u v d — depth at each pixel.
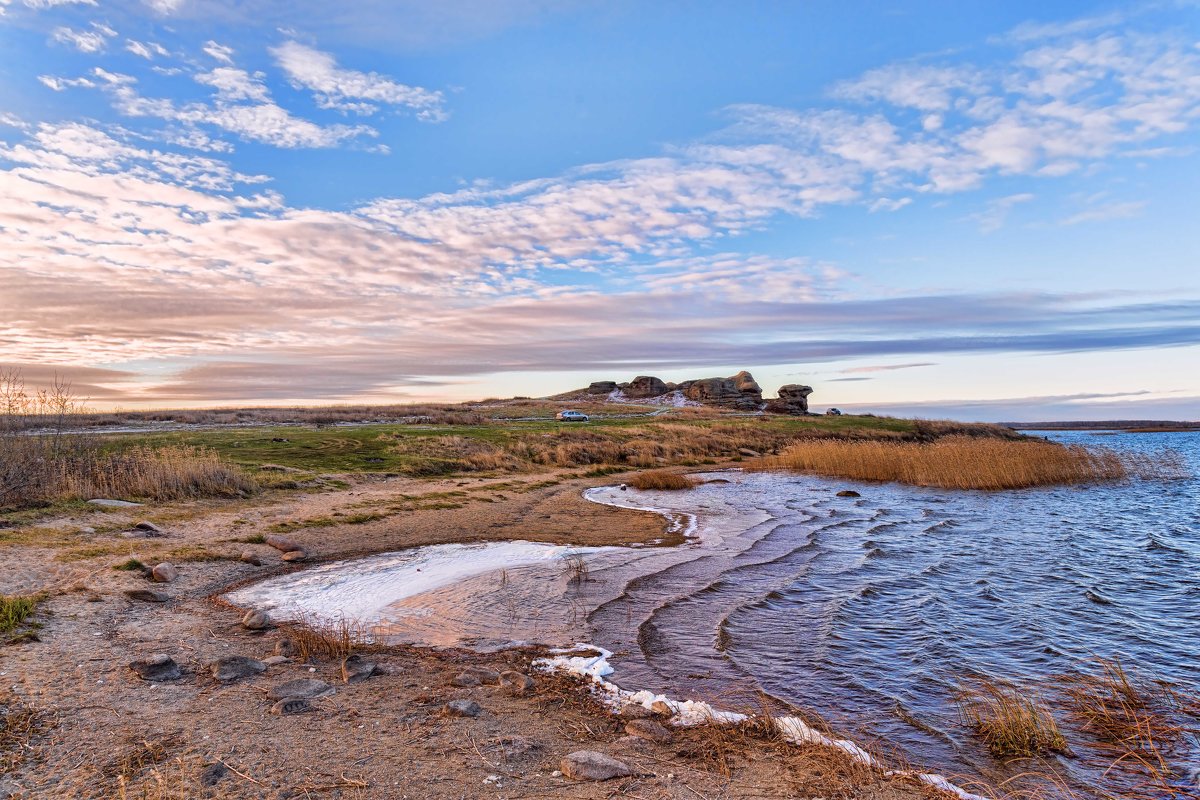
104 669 7.15
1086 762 6.10
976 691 7.75
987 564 14.91
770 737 6.32
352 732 5.94
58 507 15.63
